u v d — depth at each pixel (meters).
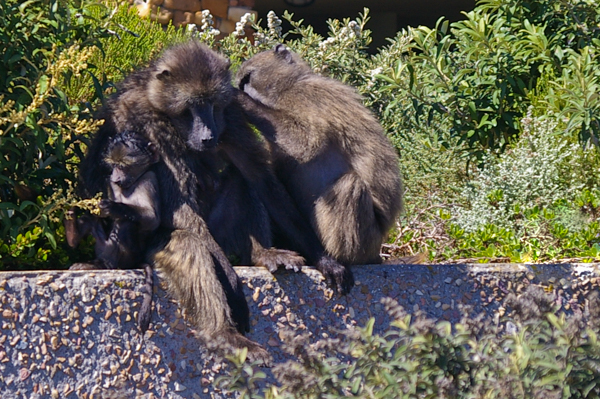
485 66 15.60
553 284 10.52
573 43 16.50
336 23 18.06
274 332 9.52
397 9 29.78
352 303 9.87
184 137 9.89
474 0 28.69
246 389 6.70
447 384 6.29
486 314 10.30
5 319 8.48
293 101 10.89
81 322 8.73
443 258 12.58
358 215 10.09
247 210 10.49
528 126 14.80
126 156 9.32
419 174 15.89
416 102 15.37
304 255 10.30
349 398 6.28
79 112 10.48
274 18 18.14
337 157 10.69
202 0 20.86
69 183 10.87
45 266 9.94
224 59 10.23
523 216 13.54
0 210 9.49
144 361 8.92
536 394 6.14
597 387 6.35
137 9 19.55
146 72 10.32
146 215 9.38
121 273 8.92
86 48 10.34
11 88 10.07
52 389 8.60
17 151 9.75
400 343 9.23
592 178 14.68
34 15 10.15
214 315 9.02
